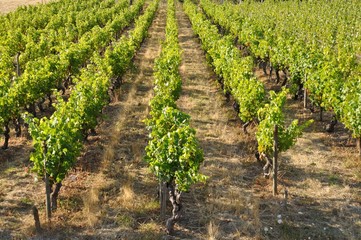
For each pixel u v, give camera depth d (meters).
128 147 16.00
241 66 18.89
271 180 13.55
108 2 59.50
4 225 11.03
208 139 16.89
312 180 13.52
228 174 13.91
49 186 11.19
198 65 29.89
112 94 22.19
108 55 21.53
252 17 44.94
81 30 34.38
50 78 18.22
